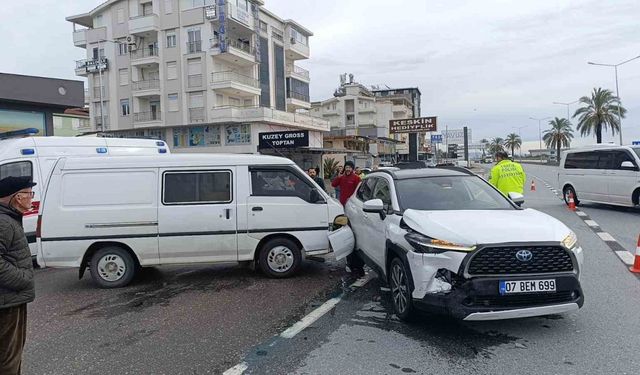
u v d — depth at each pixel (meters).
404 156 85.19
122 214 6.76
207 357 4.16
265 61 47.69
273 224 7.02
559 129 88.38
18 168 8.35
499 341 4.34
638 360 3.85
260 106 44.47
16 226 3.11
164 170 6.89
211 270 7.73
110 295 6.38
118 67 44.81
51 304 6.01
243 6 42.94
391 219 5.35
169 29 42.69
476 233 4.34
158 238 6.80
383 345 4.32
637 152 13.12
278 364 3.98
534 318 4.92
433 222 4.68
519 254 4.19
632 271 6.78
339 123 83.94
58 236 6.69
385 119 86.69
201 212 6.88
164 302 5.94
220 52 40.75
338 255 6.91
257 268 7.62
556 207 15.44
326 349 4.27
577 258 4.36
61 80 15.64
